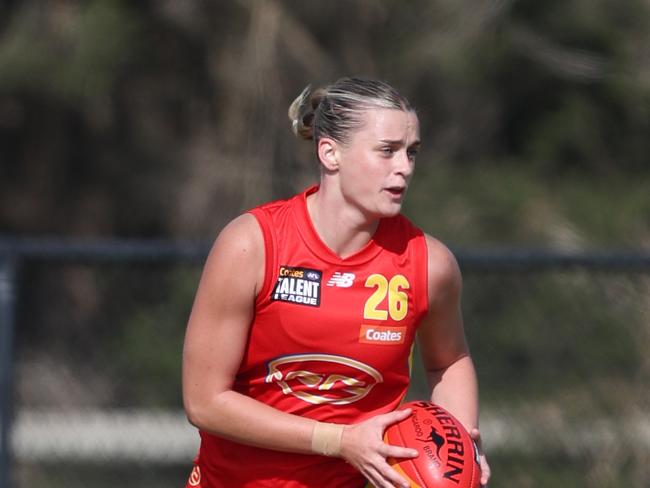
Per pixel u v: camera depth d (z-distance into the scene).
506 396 24.36
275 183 36.44
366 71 35.72
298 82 35.84
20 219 40.41
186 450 26.34
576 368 24.41
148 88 37.56
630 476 24.16
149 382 26.27
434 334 12.44
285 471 12.07
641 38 35.88
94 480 25.88
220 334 11.52
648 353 24.50
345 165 11.28
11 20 34.50
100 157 39.03
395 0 35.62
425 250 11.80
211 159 37.38
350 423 11.94
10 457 19.64
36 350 34.50
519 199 35.00
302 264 11.45
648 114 35.97
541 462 24.08
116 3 34.53
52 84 34.00
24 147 38.78
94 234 40.16
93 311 34.75
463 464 11.13
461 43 34.69
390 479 11.02
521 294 24.42
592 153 36.62
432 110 36.81
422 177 35.88
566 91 36.12
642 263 19.81
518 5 34.41
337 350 11.52
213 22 36.75
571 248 34.03
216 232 37.66
